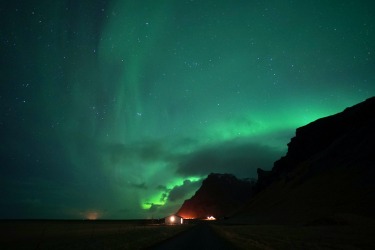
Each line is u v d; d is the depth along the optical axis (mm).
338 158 125750
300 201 109812
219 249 23234
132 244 26562
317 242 30000
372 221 59594
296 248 24203
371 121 133875
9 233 59094
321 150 164125
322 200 98062
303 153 182000
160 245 26641
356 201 83562
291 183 148000
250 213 154625
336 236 37844
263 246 25578
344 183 101125
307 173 138000
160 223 138250
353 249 24219
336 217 65812
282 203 125625
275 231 51219
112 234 45312
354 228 49812
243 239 33375
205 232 50125
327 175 117750
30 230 72625
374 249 24859
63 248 24984
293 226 69500
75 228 82125
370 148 112125
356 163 109812
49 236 47156
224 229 62031
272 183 189500
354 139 130000
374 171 95750
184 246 25688
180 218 141125
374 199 78938
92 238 37000
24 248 26984
